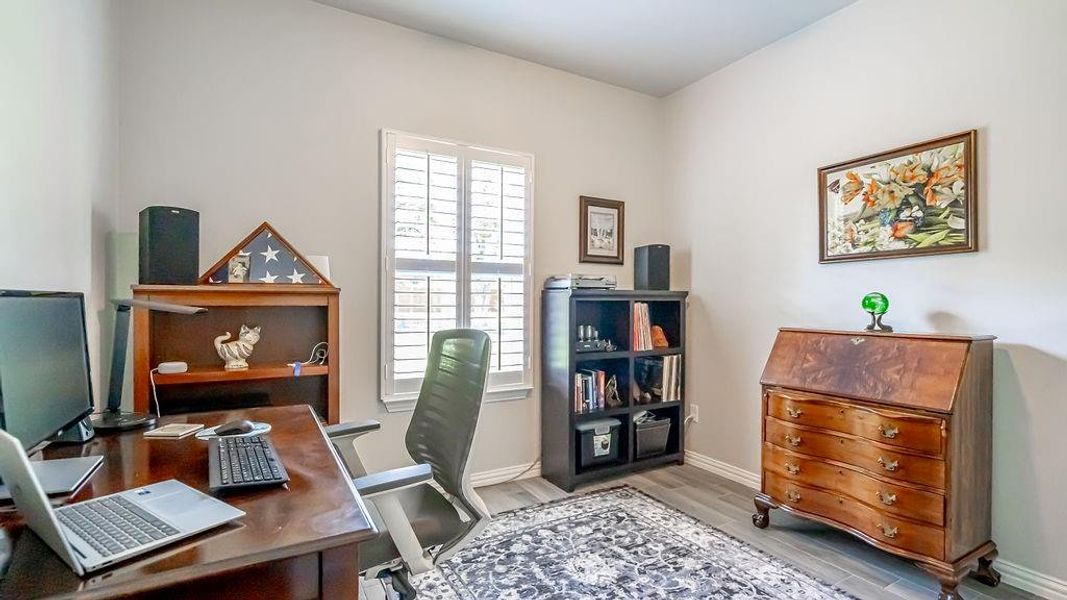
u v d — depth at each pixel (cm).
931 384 198
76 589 70
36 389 109
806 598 196
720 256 339
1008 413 210
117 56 219
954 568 189
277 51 256
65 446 137
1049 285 200
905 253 241
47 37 148
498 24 284
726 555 228
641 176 379
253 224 250
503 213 316
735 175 330
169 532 84
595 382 324
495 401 319
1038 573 201
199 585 79
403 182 285
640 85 365
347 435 179
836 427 225
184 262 206
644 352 341
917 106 239
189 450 134
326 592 86
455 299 300
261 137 252
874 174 254
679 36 296
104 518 89
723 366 337
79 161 175
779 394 249
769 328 308
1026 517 205
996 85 214
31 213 138
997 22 213
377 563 134
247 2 249
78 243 176
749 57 320
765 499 254
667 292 346
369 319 278
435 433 176
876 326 236
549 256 338
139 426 156
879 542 209
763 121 311
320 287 229
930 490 194
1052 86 199
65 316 129
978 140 219
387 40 283
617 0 260
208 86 240
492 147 314
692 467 352
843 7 267
